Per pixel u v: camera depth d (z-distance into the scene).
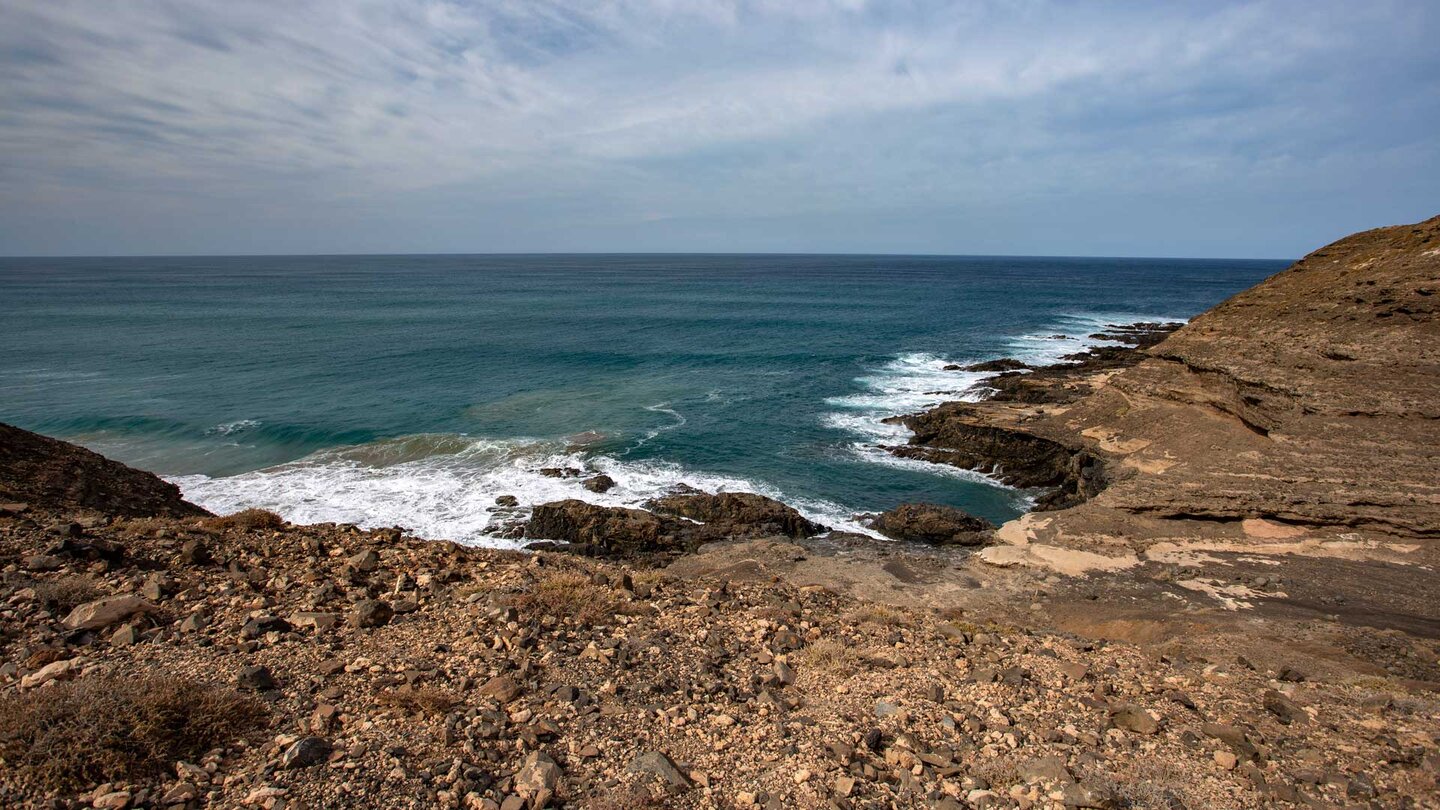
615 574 12.78
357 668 7.95
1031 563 20.19
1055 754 7.04
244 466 30.28
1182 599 17.22
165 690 6.55
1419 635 14.62
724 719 7.45
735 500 25.64
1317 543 19.25
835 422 37.97
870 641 10.52
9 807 5.12
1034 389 40.50
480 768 6.16
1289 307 28.70
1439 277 23.70
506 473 29.53
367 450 32.41
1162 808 6.15
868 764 6.73
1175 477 22.67
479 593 10.53
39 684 6.88
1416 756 6.95
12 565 9.72
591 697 7.75
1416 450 20.20
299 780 5.74
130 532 11.88
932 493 28.78
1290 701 8.72
